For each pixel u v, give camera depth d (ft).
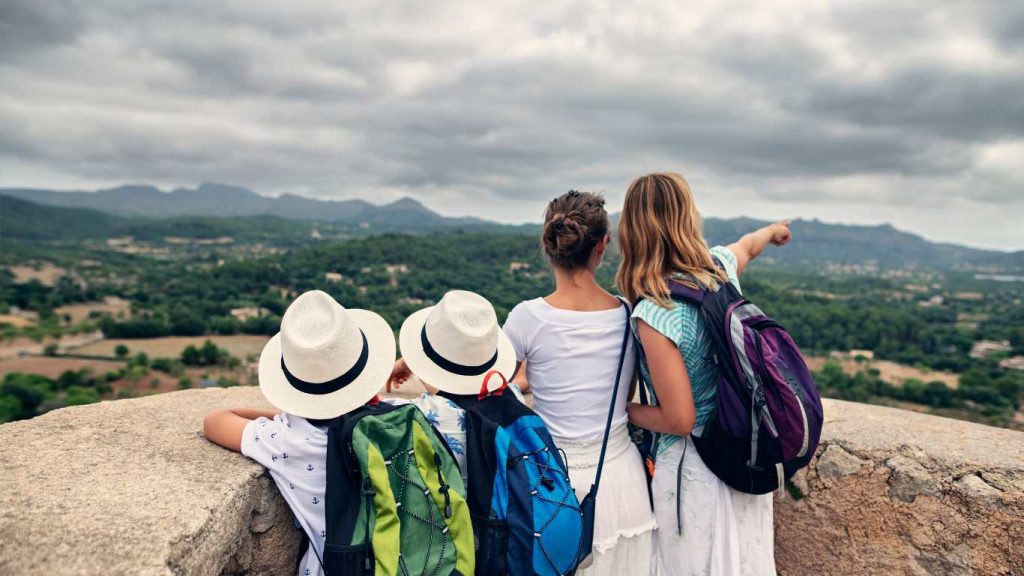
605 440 6.14
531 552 5.14
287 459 5.59
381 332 6.72
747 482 5.87
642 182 6.28
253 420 6.32
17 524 4.49
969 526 6.74
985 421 170.71
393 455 5.22
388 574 4.78
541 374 6.40
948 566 6.86
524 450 5.50
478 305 6.08
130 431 6.64
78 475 5.39
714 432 5.98
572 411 6.23
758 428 5.63
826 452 7.84
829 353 286.05
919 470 7.14
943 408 188.34
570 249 6.17
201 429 6.86
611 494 6.10
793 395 5.44
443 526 5.12
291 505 5.61
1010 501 6.50
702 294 5.90
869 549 7.42
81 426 6.72
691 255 6.04
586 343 6.20
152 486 5.25
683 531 6.29
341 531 5.07
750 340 5.61
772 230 8.02
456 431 5.81
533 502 5.26
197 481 5.41
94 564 4.18
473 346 5.86
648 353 5.87
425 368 6.08
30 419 6.91
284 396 5.64
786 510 8.12
